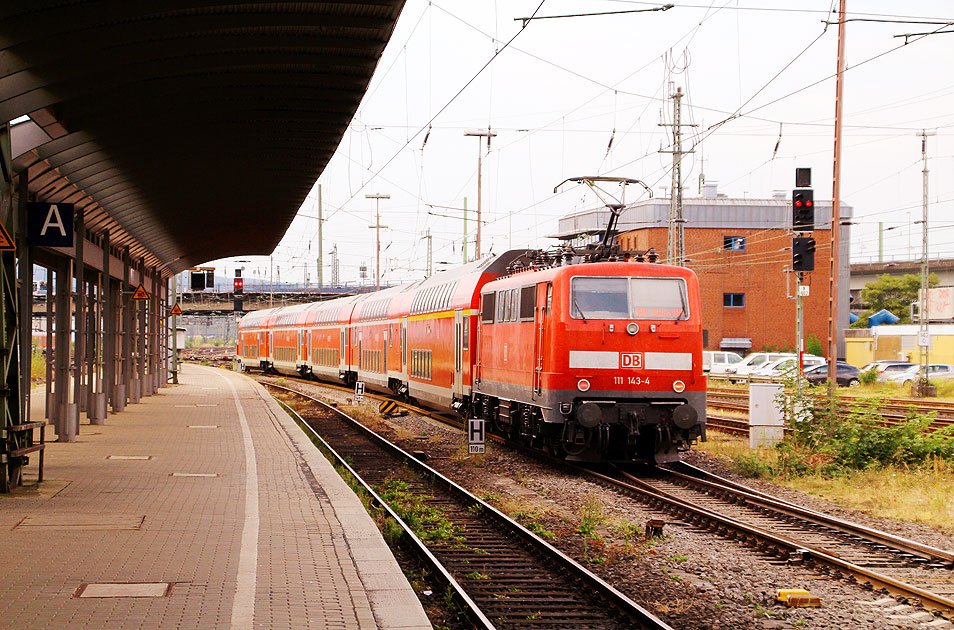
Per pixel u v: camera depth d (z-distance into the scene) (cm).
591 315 1739
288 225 2953
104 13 964
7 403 1331
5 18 942
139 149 1623
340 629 701
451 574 1008
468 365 2414
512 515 1351
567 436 1762
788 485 1631
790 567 1033
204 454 1820
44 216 1564
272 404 3275
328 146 1705
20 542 984
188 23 1040
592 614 864
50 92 1192
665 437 1747
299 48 1167
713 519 1248
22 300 1683
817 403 1895
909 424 1781
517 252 2436
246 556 935
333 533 1069
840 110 2180
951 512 1326
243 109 1426
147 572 861
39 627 686
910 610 859
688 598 911
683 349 1759
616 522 1288
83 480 1441
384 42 1146
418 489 1634
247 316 7369
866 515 1348
